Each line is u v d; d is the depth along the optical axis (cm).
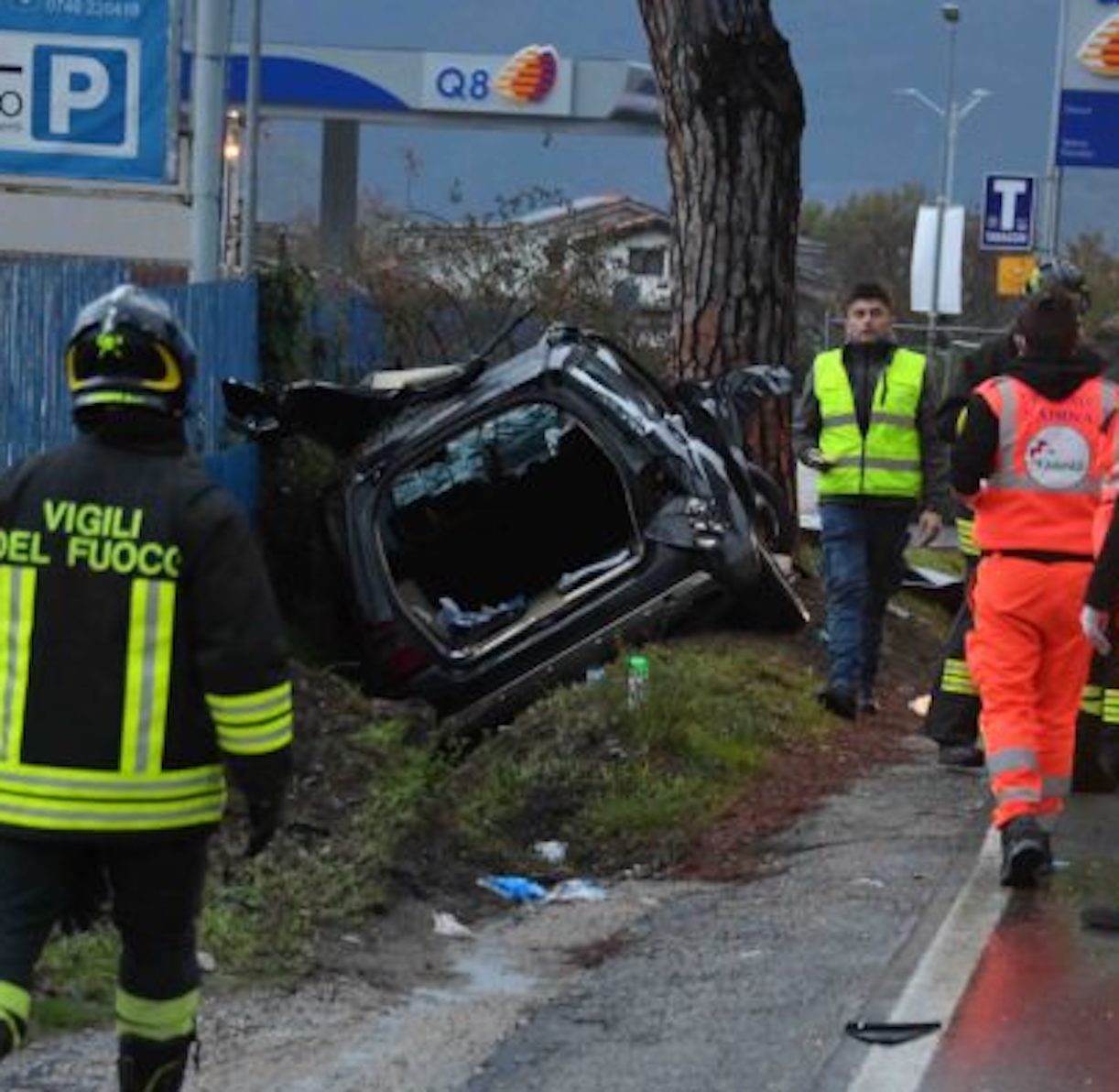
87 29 1370
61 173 1379
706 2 1365
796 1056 537
